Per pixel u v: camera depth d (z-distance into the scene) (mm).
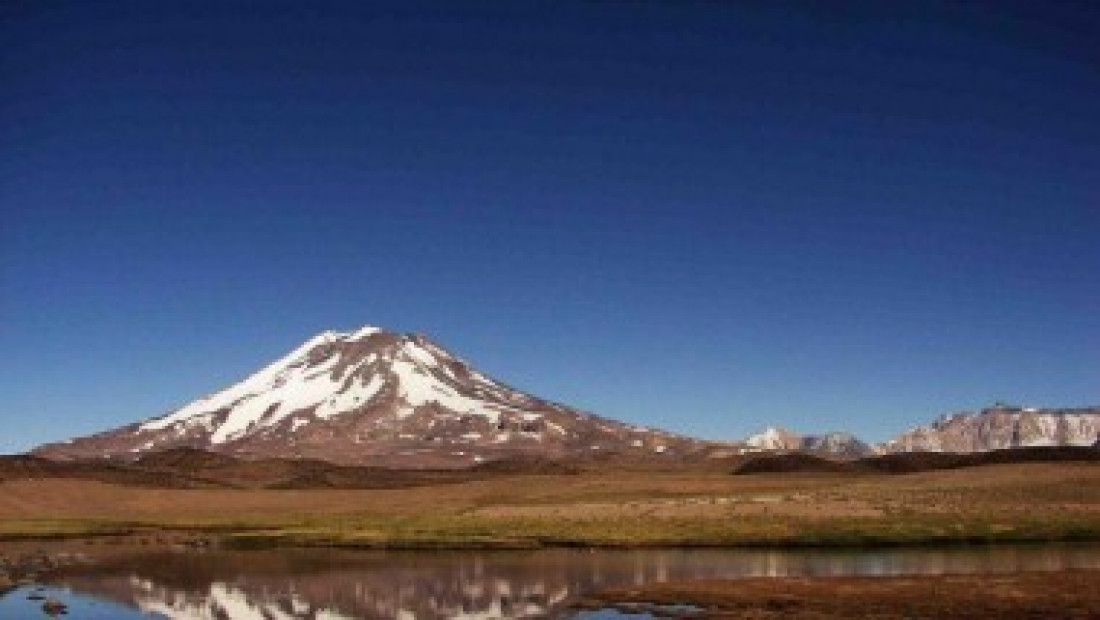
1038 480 140500
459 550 104438
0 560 96625
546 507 143625
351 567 88750
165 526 144375
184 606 66750
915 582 68250
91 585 77375
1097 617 55781
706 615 58750
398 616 62156
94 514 168875
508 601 67000
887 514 113375
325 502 187250
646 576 78375
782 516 115438
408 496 193000
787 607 60594
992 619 55875
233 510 176500
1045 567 78812
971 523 106875
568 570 83812
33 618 61344
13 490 184125
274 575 83188
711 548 100312
